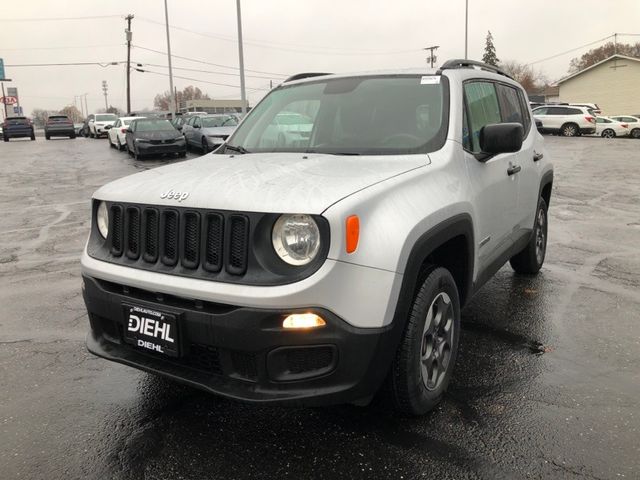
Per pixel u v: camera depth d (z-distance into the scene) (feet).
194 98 394.11
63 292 18.67
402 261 8.79
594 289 18.08
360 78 13.71
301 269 8.21
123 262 9.73
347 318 8.32
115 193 10.11
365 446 9.60
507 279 19.25
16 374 12.58
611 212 32.94
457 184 10.96
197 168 10.82
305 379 8.47
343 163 10.50
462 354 13.30
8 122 121.49
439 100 12.28
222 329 8.44
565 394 11.35
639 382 11.86
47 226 30.27
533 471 8.90
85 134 139.33
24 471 9.03
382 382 9.20
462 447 9.54
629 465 9.03
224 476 8.87
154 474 8.95
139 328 9.36
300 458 9.30
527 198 16.33
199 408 10.96
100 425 10.39
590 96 171.22
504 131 11.31
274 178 9.35
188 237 8.98
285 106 13.97
